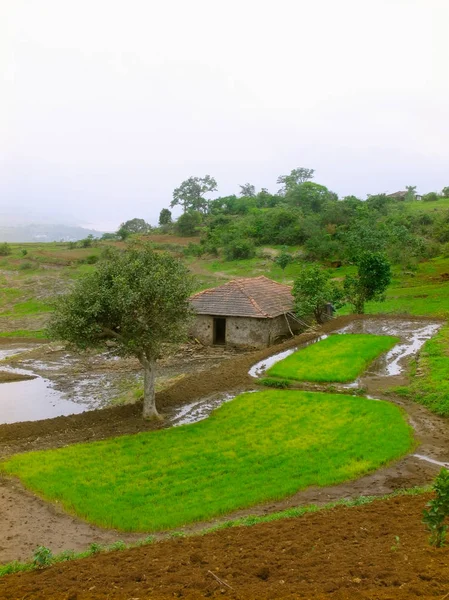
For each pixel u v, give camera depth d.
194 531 13.97
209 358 37.94
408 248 72.19
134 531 14.48
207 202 153.62
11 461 19.47
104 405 28.44
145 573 10.13
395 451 19.22
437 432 21.53
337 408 24.27
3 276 81.06
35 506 16.19
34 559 11.69
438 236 82.81
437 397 24.83
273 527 12.74
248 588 8.80
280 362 32.66
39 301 66.94
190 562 10.64
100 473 18.25
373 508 13.67
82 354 40.19
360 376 29.92
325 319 47.00
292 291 43.88
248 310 39.69
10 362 38.53
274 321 41.38
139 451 20.16
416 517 12.48
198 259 94.31
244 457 19.19
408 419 23.11
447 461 18.69
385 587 8.15
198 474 17.91
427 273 69.12
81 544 13.91
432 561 9.04
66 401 29.34
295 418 23.14
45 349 42.06
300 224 94.56
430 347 34.19
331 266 79.06
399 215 95.38
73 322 22.33
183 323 24.78
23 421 25.67
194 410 25.67
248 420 23.16
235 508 15.41
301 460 18.69
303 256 84.19
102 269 23.73
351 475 17.36
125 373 35.03
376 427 21.67
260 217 103.88
